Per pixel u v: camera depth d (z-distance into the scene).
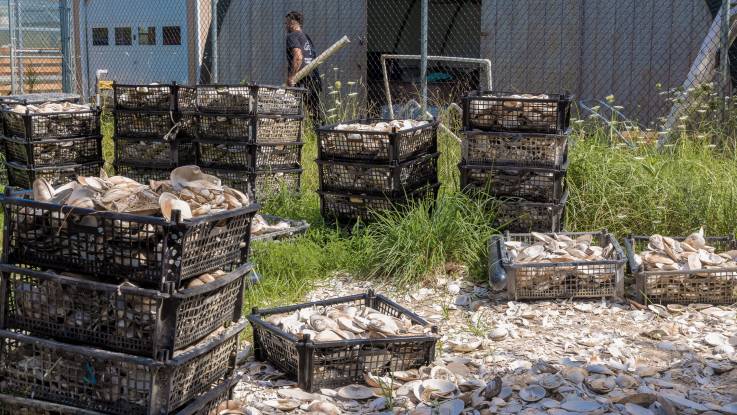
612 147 7.66
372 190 6.79
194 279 3.56
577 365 4.52
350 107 12.45
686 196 6.89
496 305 5.62
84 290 3.46
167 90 8.08
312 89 11.68
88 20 15.26
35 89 15.02
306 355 4.23
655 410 3.89
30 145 8.03
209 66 13.88
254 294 5.77
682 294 5.52
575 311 5.49
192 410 3.62
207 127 7.85
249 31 13.52
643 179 7.12
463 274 6.19
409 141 6.86
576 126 9.52
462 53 13.15
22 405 3.59
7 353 3.64
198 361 3.65
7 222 3.57
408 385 4.27
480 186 6.66
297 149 8.16
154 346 3.35
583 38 11.30
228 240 3.71
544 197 6.49
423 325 4.66
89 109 8.41
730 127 8.54
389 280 6.19
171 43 14.21
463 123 6.57
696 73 9.54
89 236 3.44
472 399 4.09
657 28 10.83
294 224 6.99
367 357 4.39
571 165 7.27
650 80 10.94
